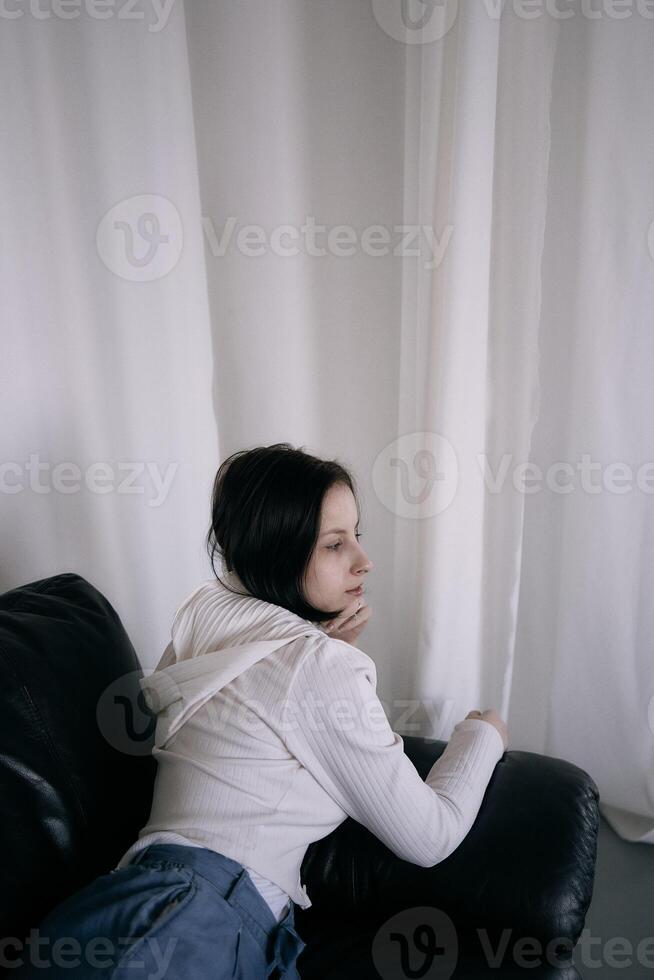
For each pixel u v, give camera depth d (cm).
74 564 134
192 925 64
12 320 119
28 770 76
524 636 151
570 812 87
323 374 147
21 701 79
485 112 112
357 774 75
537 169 117
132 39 116
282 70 127
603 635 138
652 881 130
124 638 101
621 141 116
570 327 132
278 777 75
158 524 140
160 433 135
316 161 134
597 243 122
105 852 82
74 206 119
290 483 83
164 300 129
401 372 135
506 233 123
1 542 126
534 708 153
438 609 133
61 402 126
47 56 112
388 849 90
